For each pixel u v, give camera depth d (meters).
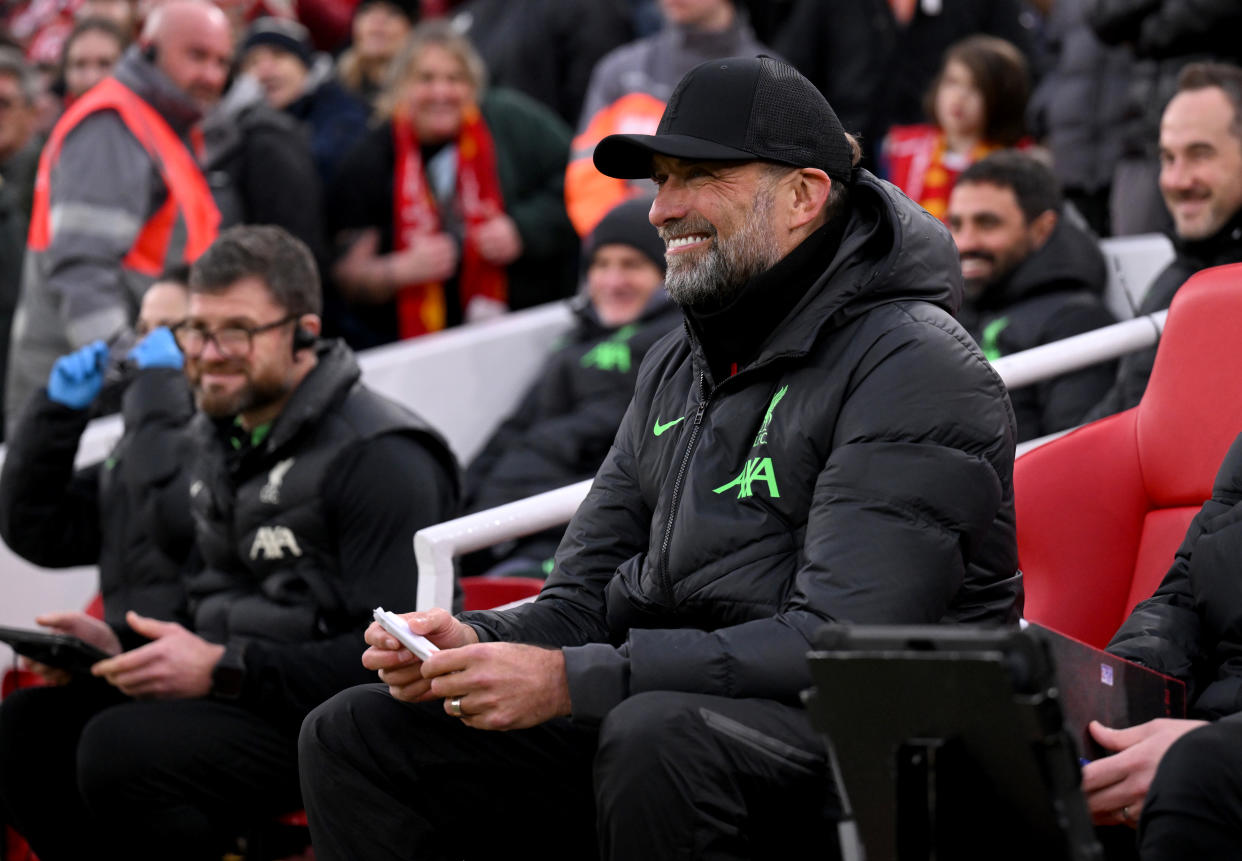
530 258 22.38
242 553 12.44
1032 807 6.83
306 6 28.59
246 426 12.56
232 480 12.48
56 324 18.52
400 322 22.08
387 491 12.09
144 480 13.74
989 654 6.57
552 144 22.50
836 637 6.94
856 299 8.97
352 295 21.92
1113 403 13.48
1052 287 15.92
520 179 22.25
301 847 12.75
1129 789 7.96
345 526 12.12
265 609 12.27
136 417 14.08
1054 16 21.92
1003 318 15.92
